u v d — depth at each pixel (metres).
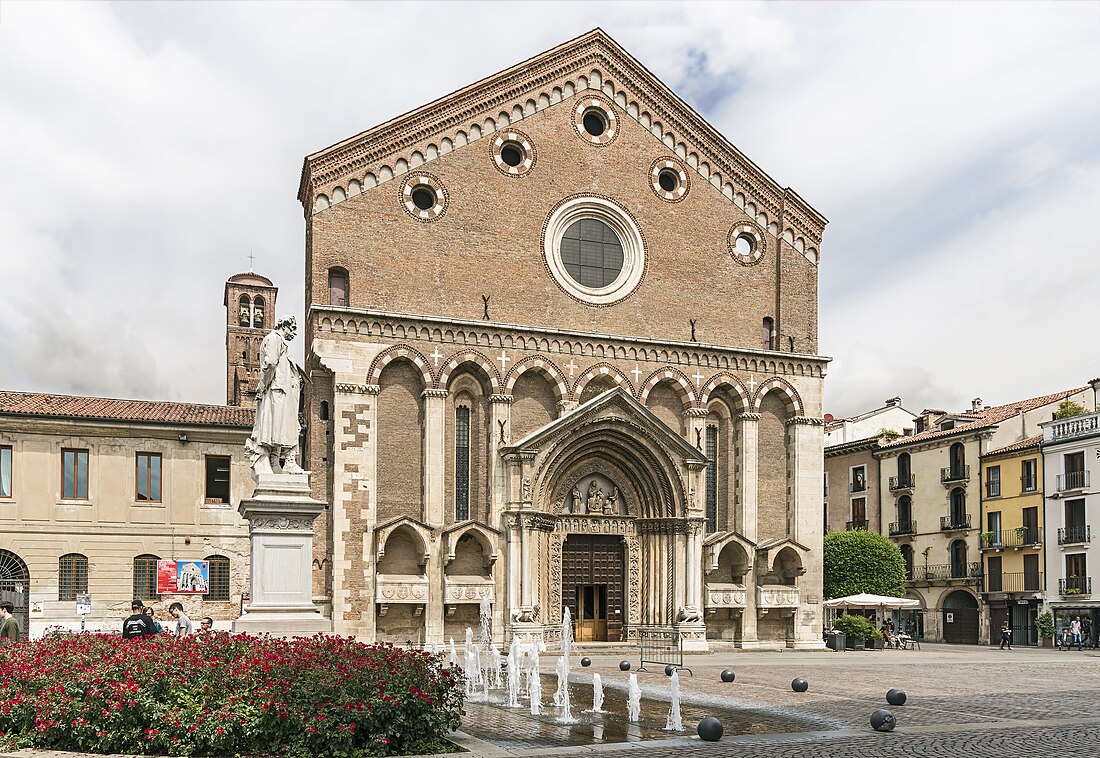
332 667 18.72
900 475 86.50
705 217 54.78
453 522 47.72
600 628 50.56
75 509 49.69
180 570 50.88
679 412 53.03
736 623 52.28
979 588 78.50
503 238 50.41
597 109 53.44
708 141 55.25
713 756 18.50
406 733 18.62
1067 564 72.19
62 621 48.69
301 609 26.17
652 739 20.64
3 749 18.09
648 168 53.94
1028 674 38.84
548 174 51.72
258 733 17.55
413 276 48.59
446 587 46.25
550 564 49.16
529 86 51.88
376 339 47.03
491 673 35.97
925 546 83.75
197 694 18.12
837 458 93.31
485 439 48.69
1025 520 75.88
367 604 45.28
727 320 54.38
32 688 19.17
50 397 52.41
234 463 52.50
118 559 50.06
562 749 19.05
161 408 53.78
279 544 26.34
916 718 24.20
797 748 19.44
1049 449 74.25
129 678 18.39
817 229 57.03
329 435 46.72
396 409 47.56
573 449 49.59
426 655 20.50
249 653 19.34
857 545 75.69
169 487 51.28
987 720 23.84
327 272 47.25
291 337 28.28
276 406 27.47
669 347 52.31
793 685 30.58
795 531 53.66
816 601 53.75
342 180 47.94
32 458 49.38
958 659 48.72
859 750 19.22
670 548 50.62
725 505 53.38
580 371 50.50
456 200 49.84
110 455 50.62
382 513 46.59
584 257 52.38
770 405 54.84
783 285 55.72
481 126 50.75
